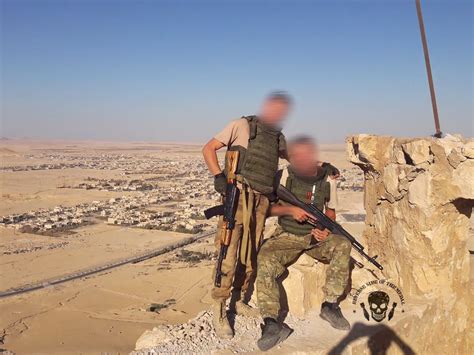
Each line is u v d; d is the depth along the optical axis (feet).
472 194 19.67
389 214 24.20
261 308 18.74
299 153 20.17
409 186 22.18
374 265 22.48
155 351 18.17
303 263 22.07
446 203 21.09
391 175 23.56
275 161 19.33
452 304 22.40
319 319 20.25
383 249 24.82
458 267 22.84
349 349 17.98
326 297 19.99
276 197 20.81
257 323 20.39
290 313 20.75
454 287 22.63
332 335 18.88
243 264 20.04
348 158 26.68
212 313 20.97
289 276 20.98
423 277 22.06
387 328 19.42
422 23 21.88
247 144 19.08
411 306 21.09
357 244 21.11
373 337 18.81
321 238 20.80
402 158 22.72
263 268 19.60
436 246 21.76
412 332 20.43
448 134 21.74
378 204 25.41
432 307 21.40
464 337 23.08
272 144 19.12
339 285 19.86
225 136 18.92
